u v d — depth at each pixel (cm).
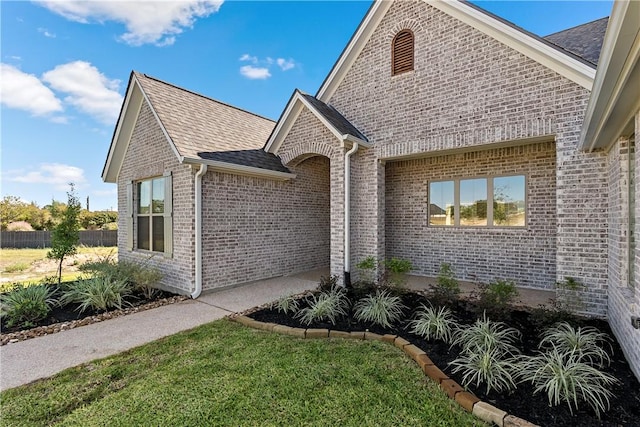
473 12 737
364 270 891
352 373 412
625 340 444
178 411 335
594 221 610
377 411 334
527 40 668
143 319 639
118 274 799
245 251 930
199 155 805
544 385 345
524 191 877
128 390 377
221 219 870
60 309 702
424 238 1038
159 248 942
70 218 912
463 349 458
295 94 973
